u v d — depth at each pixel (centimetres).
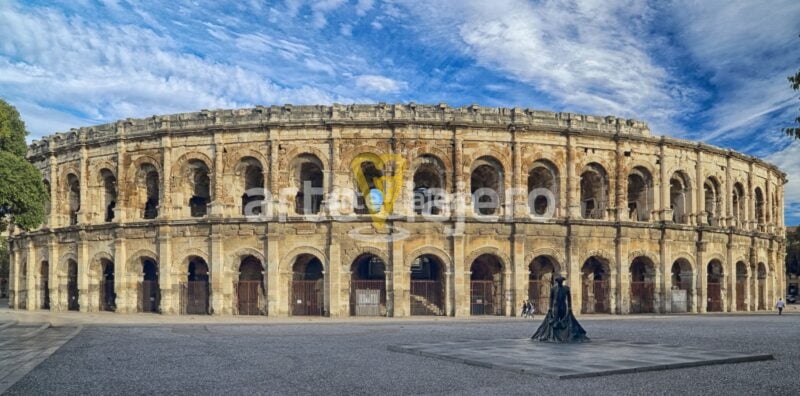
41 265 7881
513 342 3628
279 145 6556
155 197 7444
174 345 3766
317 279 7125
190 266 7500
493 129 6600
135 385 2397
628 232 6925
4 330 4778
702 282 7400
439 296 6669
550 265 7238
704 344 3622
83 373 2702
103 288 7275
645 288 7188
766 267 8600
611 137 6975
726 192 7938
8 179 5159
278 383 2402
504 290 6525
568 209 6750
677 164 7388
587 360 2833
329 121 6444
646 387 2262
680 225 7194
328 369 2734
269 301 6369
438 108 6569
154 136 6894
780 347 3494
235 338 4181
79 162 7388
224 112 6731
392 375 2556
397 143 6438
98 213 7256
